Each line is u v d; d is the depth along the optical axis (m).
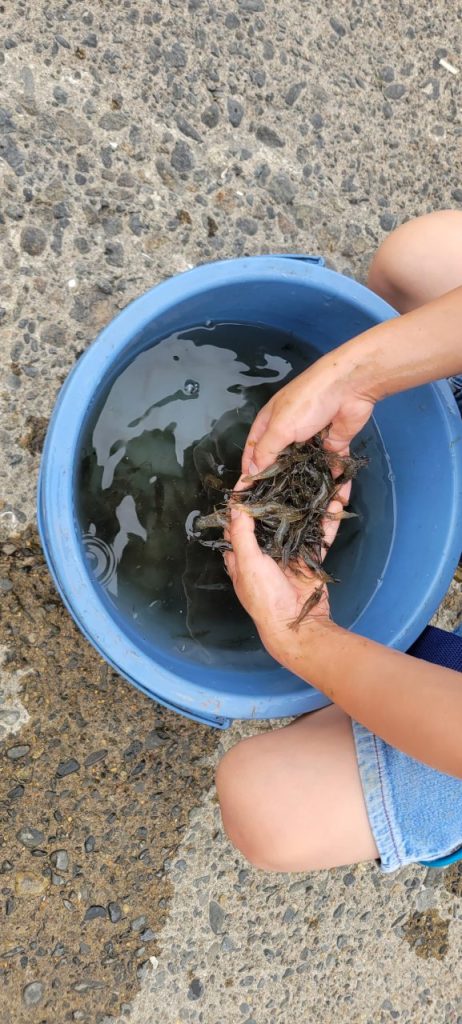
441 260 0.98
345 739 0.92
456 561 0.92
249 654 0.97
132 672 0.84
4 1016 1.01
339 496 0.95
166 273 1.04
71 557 0.83
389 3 1.10
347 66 1.09
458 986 1.16
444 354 0.83
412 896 1.15
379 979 1.14
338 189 1.10
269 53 1.06
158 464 0.97
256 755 0.93
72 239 1.01
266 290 0.90
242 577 0.85
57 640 1.02
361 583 1.00
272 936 1.10
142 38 1.02
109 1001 1.04
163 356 0.97
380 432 1.02
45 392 1.00
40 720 1.02
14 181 0.99
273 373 1.01
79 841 1.03
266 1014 1.09
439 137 1.14
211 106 1.05
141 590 0.96
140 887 1.05
